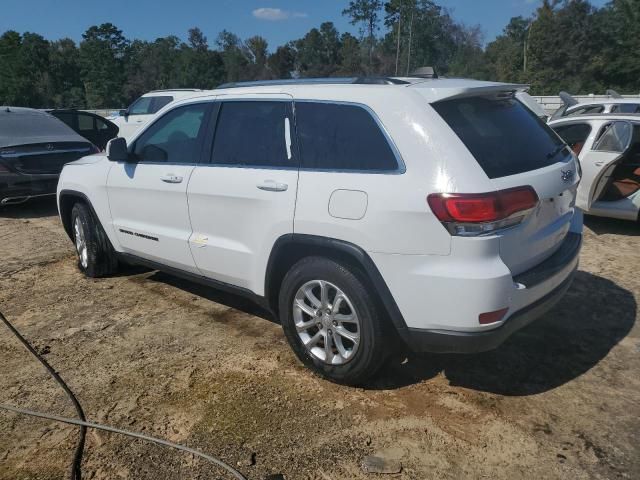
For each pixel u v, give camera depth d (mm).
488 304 2900
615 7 51125
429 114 3082
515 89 3441
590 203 6809
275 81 3971
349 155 3287
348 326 3432
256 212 3664
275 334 4266
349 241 3186
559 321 4375
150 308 4801
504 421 3150
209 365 3814
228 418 3225
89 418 3260
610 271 5477
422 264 2984
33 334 4348
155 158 4531
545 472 2760
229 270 3967
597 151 6777
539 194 3145
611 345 3990
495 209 2869
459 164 2934
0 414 3322
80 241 5586
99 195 5055
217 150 4031
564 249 3547
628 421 3133
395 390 3467
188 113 4320
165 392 3504
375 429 3100
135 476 2785
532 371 3666
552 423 3127
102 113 32656
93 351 4051
